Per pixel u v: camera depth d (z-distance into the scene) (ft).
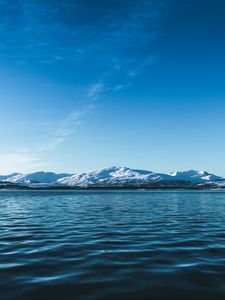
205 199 392.06
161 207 234.17
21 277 52.95
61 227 117.39
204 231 106.32
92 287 47.98
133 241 86.94
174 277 52.65
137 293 45.52
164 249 75.82
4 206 245.65
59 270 57.21
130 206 245.86
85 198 420.77
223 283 49.60
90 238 92.22
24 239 91.04
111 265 60.64
